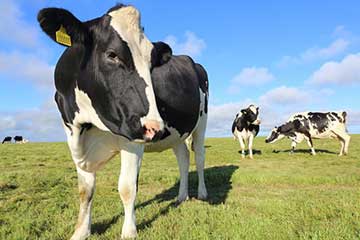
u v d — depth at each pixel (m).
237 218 4.82
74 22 3.24
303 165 12.64
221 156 16.94
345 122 17.56
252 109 15.77
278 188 8.45
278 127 19.52
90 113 3.70
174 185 8.72
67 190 7.83
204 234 4.07
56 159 16.55
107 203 6.29
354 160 14.35
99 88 3.36
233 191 7.91
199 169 7.17
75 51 3.65
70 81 3.76
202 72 7.20
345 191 7.47
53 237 4.34
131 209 4.25
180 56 6.56
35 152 21.92
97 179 9.29
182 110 5.59
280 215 5.00
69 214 5.49
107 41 3.29
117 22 3.34
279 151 20.27
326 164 12.95
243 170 10.72
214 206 5.84
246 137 16.27
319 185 8.91
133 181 4.19
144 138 3.19
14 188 7.98
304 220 4.66
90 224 4.43
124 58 3.23
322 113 18.19
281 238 3.86
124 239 4.07
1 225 4.93
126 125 3.26
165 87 5.18
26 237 4.28
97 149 4.29
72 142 4.12
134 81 3.22
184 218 4.95
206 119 7.26
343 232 3.89
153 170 11.22
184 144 6.82
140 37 3.38
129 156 4.16
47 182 8.70
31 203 6.38
